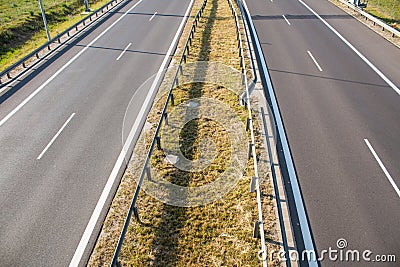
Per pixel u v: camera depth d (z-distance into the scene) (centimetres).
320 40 1919
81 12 2830
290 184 929
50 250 781
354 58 1686
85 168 1024
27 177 991
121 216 866
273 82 1462
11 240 804
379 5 2689
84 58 1809
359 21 2236
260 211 775
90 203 905
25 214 872
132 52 1861
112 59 1784
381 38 1944
